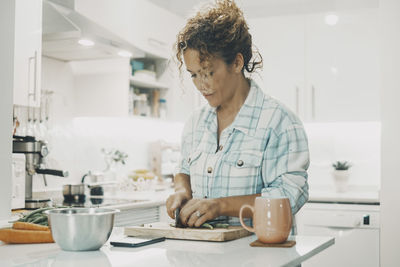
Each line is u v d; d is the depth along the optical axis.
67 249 1.09
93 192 3.06
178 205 1.35
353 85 3.52
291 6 3.96
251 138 1.47
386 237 2.89
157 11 3.56
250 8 4.08
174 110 3.81
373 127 3.79
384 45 2.92
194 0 4.08
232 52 1.45
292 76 3.66
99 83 3.28
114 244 1.16
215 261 0.98
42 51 2.90
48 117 3.05
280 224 1.14
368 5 3.67
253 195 1.36
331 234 3.22
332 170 3.85
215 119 1.58
